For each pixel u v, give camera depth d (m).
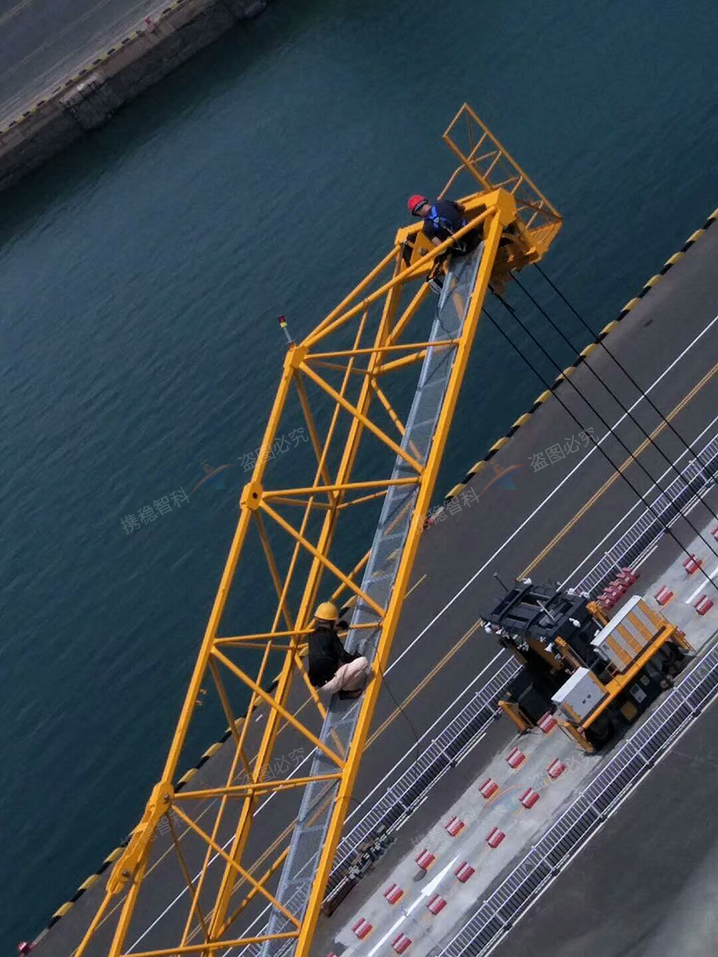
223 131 98.69
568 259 70.31
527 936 35.88
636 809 37.78
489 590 51.62
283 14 109.38
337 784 29.81
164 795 28.48
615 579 47.75
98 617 65.12
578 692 39.66
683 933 33.56
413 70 93.44
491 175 79.06
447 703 47.78
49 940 47.53
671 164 73.25
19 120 106.81
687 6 86.31
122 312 84.50
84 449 75.31
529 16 92.88
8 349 87.50
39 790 58.09
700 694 39.59
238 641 30.11
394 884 40.41
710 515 48.38
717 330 57.94
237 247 84.19
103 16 115.25
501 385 64.38
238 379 73.81
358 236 79.44
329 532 33.56
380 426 66.25
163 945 44.53
